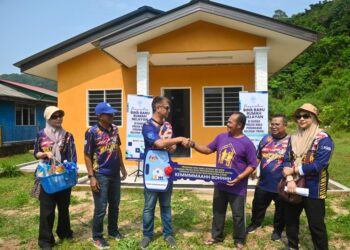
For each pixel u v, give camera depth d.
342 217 5.11
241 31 7.66
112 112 4.05
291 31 7.14
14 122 16.83
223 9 7.09
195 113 9.89
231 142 4.02
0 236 4.69
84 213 5.66
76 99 10.23
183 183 7.38
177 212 5.55
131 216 5.38
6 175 9.22
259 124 7.08
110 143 4.12
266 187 4.40
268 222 5.04
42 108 19.67
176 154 10.15
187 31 7.80
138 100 7.58
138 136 7.57
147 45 7.94
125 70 10.02
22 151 16.98
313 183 3.39
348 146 15.70
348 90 28.67
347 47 38.31
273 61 10.08
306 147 3.43
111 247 4.15
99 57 10.12
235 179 3.92
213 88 9.85
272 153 4.39
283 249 3.90
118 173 4.29
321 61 39.50
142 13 9.77
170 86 9.98
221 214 4.20
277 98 38.34
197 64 9.81
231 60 9.28
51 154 3.95
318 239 3.42
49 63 10.23
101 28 9.55
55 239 4.48
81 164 10.12
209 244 4.22
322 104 28.94
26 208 6.06
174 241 4.19
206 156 9.84
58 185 3.94
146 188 4.04
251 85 9.66
